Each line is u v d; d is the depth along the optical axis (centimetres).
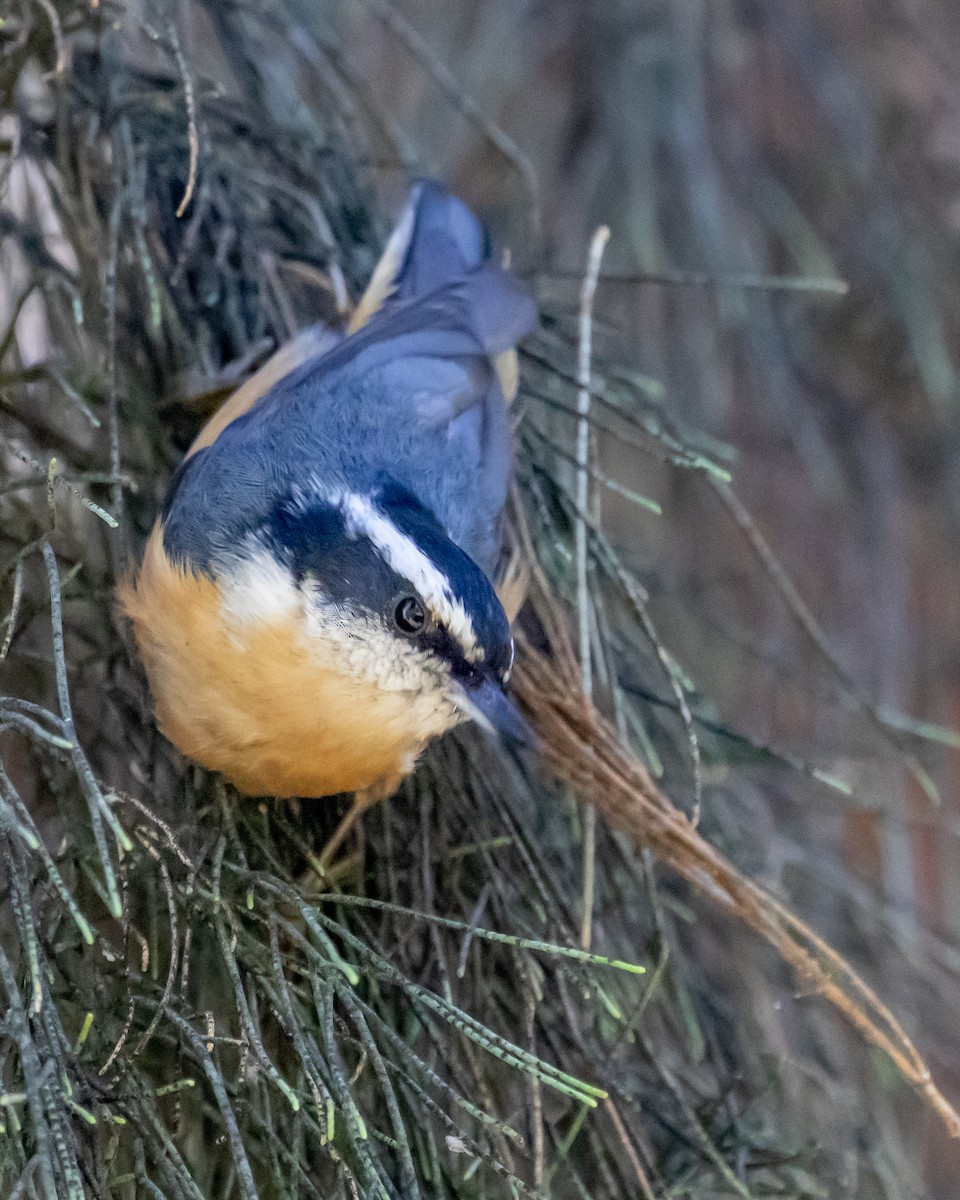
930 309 873
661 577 758
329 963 468
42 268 593
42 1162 390
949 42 899
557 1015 545
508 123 875
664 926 588
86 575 561
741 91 883
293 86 714
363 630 508
